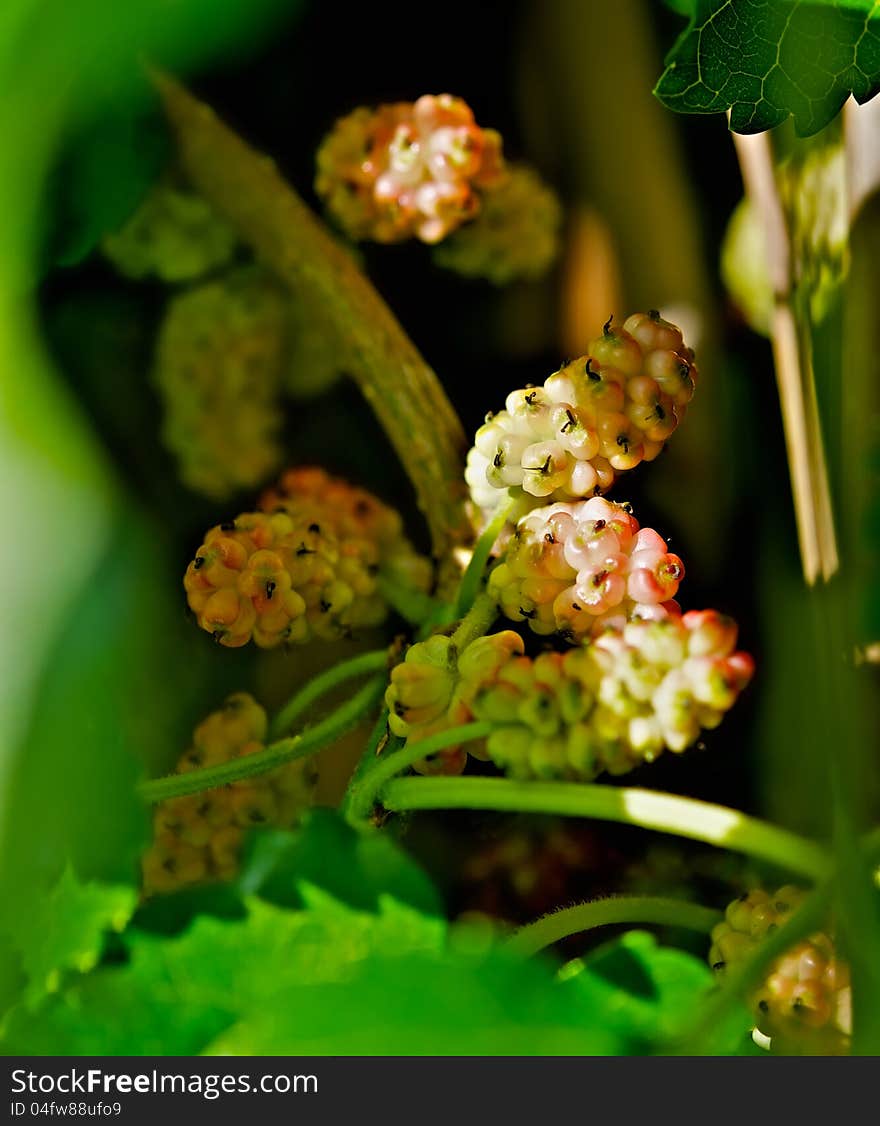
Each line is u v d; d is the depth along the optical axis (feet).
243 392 1.12
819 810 1.03
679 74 0.93
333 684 0.96
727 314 1.16
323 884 0.83
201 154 1.05
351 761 1.04
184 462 1.11
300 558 0.92
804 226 1.02
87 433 0.84
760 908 0.87
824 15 0.92
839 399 1.00
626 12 1.16
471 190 1.04
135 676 0.93
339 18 1.15
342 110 1.16
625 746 0.83
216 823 0.92
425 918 0.83
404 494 1.15
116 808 0.86
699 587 1.12
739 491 1.13
